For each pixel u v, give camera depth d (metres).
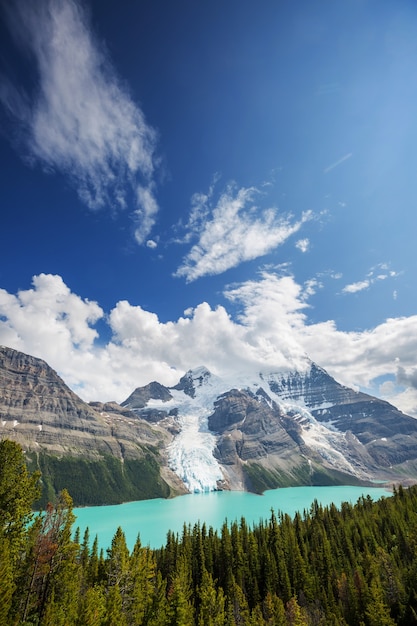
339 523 154.12
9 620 43.16
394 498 181.00
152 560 118.62
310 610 102.25
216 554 135.50
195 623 96.19
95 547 96.69
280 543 134.38
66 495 56.78
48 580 52.44
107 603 62.38
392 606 96.19
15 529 48.88
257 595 116.19
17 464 51.16
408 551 122.69
